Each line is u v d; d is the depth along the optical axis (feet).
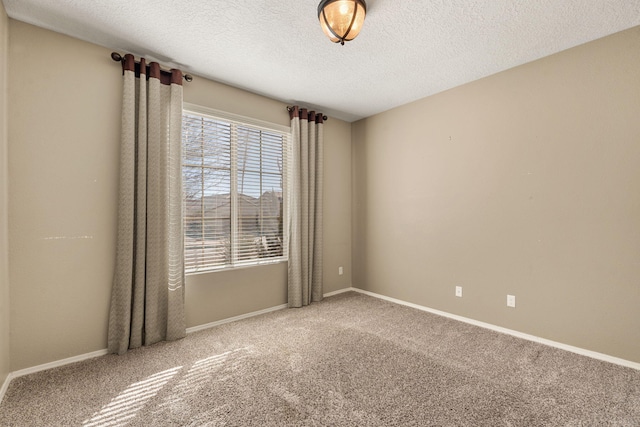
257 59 8.55
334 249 13.92
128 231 7.90
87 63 7.62
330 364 7.30
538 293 8.61
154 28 7.09
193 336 9.05
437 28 7.06
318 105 12.30
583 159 7.80
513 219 9.10
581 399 5.91
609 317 7.45
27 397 5.98
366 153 13.83
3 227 6.24
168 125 8.84
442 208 10.92
